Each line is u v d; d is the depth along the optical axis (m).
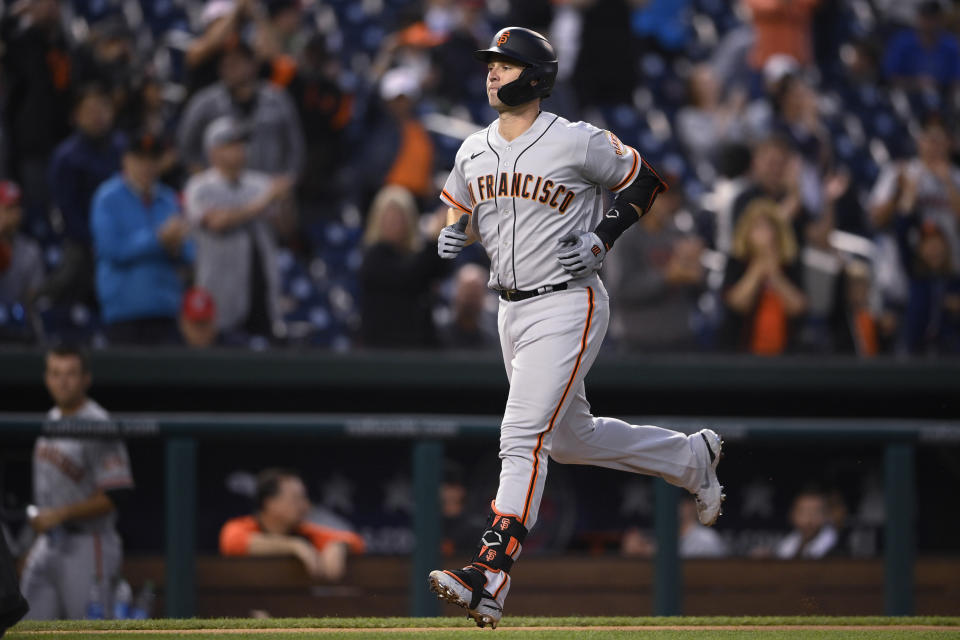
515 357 13.87
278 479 23.38
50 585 20.66
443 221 27.34
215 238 27.12
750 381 28.03
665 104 41.09
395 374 26.70
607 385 27.44
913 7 45.41
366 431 21.53
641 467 14.82
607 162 13.55
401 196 27.73
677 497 22.25
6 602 13.20
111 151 28.20
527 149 13.51
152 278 26.16
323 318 31.66
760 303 28.98
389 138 31.62
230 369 25.97
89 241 27.64
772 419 30.05
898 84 42.88
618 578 23.64
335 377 26.47
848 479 29.44
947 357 29.80
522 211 13.50
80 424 20.33
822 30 42.56
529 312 13.62
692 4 45.34
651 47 42.38
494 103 13.53
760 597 23.70
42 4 30.50
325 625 16.12
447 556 22.59
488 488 28.22
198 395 27.48
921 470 30.30
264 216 27.91
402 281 27.34
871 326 31.06
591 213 13.88
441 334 28.89
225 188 27.36
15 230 27.08
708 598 23.56
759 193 29.64
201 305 26.39
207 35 30.88
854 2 47.19
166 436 20.69
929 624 16.78
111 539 21.17
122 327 26.02
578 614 23.36
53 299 27.58
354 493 28.52
